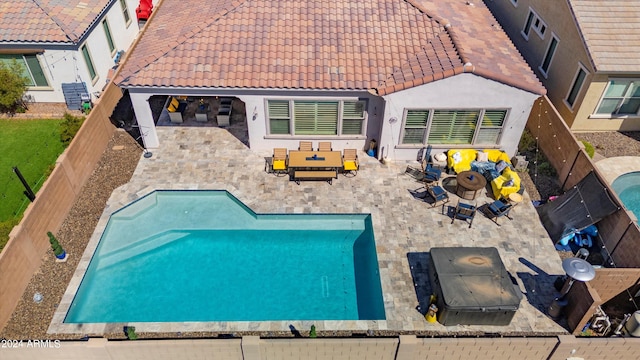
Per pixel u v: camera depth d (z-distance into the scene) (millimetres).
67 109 26609
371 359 15602
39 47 24578
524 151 24172
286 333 16453
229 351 15188
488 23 25391
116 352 15062
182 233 20359
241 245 19875
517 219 20719
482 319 16422
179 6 26406
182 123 25547
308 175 21719
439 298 16547
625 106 24531
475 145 22953
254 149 23797
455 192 21844
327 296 18062
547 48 27094
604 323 16375
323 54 21688
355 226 20734
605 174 22875
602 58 22594
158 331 16391
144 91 21359
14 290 17000
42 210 18594
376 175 22594
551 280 18328
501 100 21031
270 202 21172
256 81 20828
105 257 19359
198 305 17703
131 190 21719
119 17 29859
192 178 22312
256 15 22750
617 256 18469
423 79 20141
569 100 25375
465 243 19641
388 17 22906
